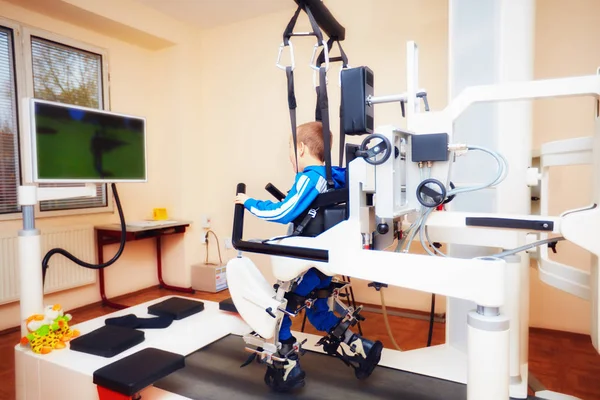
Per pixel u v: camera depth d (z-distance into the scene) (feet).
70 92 10.53
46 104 6.69
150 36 11.53
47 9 9.62
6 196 9.19
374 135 3.41
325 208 4.76
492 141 5.90
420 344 8.10
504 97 3.99
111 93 11.55
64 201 10.37
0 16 9.00
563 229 3.61
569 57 8.08
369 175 3.66
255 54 12.13
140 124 8.75
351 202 3.77
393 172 3.55
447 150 3.59
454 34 6.27
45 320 5.98
